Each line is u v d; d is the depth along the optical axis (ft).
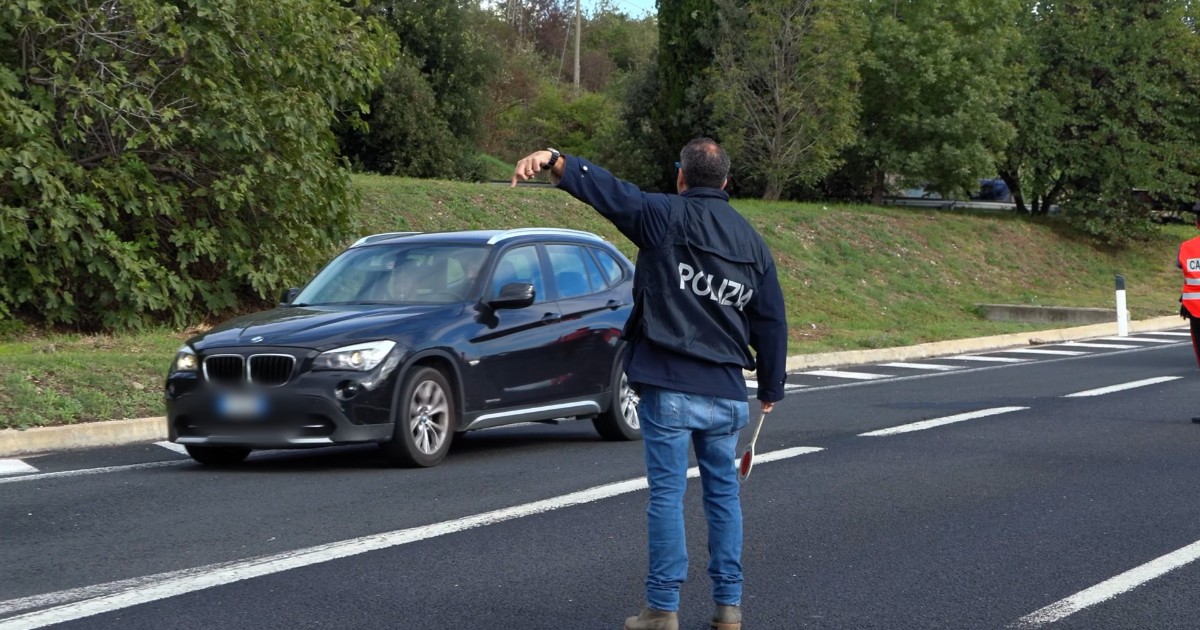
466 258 30.81
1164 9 112.37
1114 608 17.02
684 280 14.56
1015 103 114.32
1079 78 113.60
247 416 26.48
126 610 16.31
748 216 92.12
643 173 122.52
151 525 21.53
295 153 51.70
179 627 15.58
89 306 49.19
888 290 87.76
